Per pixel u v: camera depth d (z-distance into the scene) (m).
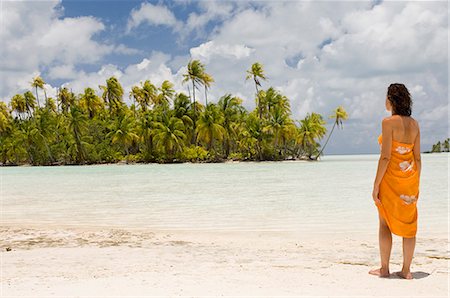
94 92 77.25
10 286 4.56
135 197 16.42
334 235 8.40
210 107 63.94
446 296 3.89
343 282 4.49
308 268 5.50
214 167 48.09
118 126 66.12
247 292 4.08
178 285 4.41
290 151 74.50
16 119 83.25
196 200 14.98
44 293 4.17
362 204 13.09
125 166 57.81
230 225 9.80
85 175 35.75
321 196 15.59
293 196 15.75
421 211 11.21
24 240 8.28
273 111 66.06
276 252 6.82
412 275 4.89
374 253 6.67
